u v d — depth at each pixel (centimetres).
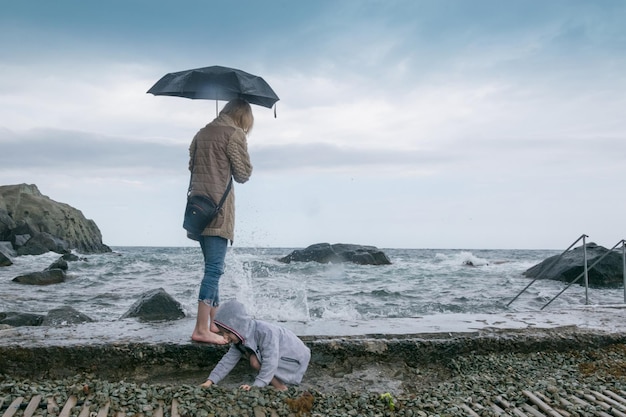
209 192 478
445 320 621
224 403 397
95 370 476
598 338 568
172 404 393
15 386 423
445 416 401
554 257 2033
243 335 443
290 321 606
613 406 420
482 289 1686
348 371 508
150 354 484
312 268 2505
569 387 462
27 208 4284
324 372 505
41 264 2877
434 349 529
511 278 2061
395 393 470
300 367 458
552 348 556
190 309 809
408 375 511
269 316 927
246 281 1413
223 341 495
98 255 4225
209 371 491
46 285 1759
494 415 405
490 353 543
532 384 471
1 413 381
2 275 2172
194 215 478
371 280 1997
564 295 1560
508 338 550
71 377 466
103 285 1753
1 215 3800
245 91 488
